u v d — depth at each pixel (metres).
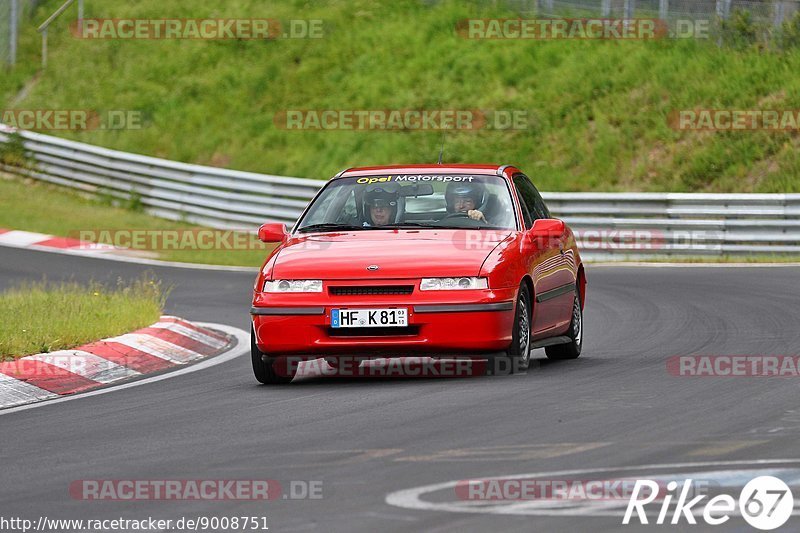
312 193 66.56
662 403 20.19
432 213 26.11
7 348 26.59
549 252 27.06
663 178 66.56
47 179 77.31
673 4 76.62
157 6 93.94
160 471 15.90
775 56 72.00
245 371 27.19
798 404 19.75
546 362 27.64
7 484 15.43
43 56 90.00
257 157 78.12
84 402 22.95
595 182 68.00
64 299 35.12
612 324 34.47
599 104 73.00
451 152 72.94
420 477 14.90
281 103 82.12
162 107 84.31
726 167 65.56
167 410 21.45
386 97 79.62
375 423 18.94
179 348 30.47
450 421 18.86
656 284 45.28
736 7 75.00
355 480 14.85
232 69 86.12
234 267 56.28
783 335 29.62
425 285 23.53
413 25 85.62
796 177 63.09
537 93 75.75
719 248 56.31
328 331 23.64
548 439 17.14
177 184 71.38
